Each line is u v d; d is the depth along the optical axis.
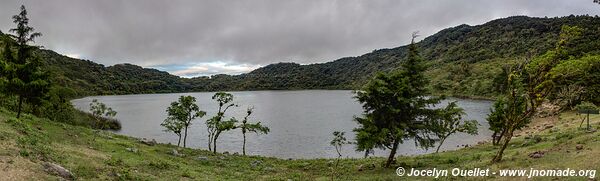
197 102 198.62
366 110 34.38
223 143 71.25
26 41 50.94
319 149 64.44
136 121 107.62
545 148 31.88
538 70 27.45
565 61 26.44
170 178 25.45
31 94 43.53
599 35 138.88
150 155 35.69
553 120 72.94
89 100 194.75
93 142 37.22
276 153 61.66
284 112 131.88
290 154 60.59
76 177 19.95
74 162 23.56
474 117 99.56
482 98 159.50
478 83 173.25
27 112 55.34
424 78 33.72
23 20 50.66
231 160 41.56
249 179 30.20
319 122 101.50
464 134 74.25
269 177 31.83
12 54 49.94
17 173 17.66
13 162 19.05
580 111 43.09
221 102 55.97
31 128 33.62
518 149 36.25
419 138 34.50
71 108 71.75
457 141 67.25
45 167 19.39
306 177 32.88
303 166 39.84
